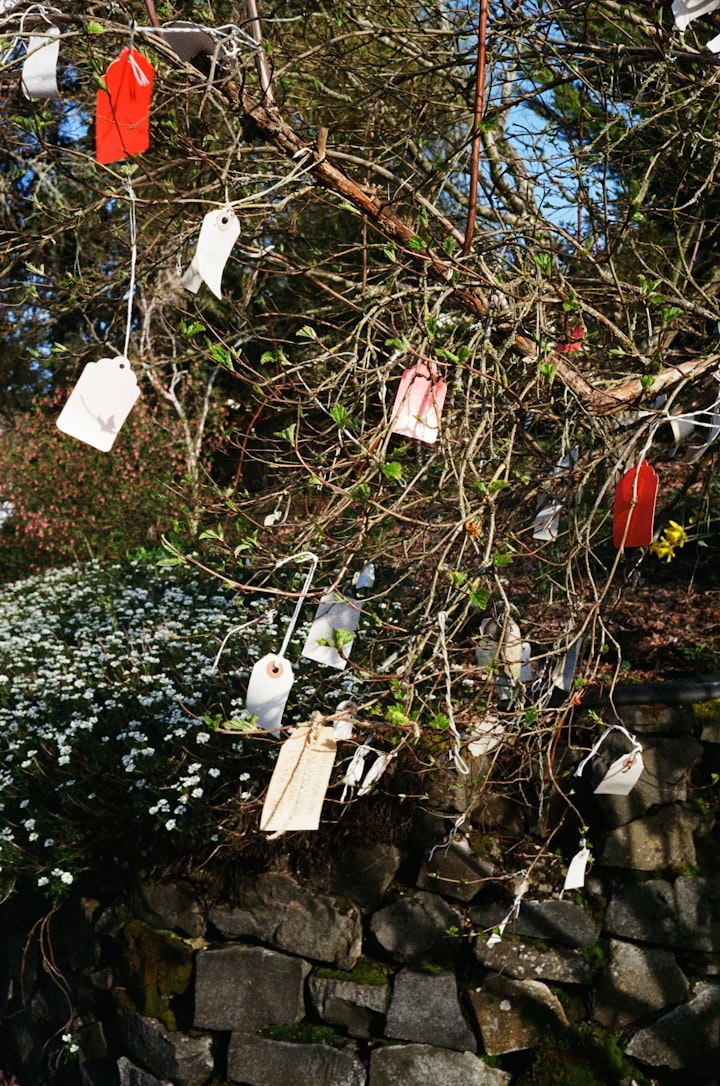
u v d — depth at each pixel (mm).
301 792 1468
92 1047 3062
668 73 2252
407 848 2711
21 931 3371
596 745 1786
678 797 2594
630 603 3443
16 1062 3424
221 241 1421
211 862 2859
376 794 2699
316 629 1625
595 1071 2484
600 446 1891
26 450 7230
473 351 1783
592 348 2236
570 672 1827
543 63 2377
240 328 2750
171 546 1646
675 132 2264
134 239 1481
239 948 2785
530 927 2584
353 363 1756
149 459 6555
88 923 3096
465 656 2209
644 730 2609
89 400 1363
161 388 6133
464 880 2588
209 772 2803
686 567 3789
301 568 1912
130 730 3199
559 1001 2555
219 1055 2770
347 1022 2656
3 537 7195
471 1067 2531
